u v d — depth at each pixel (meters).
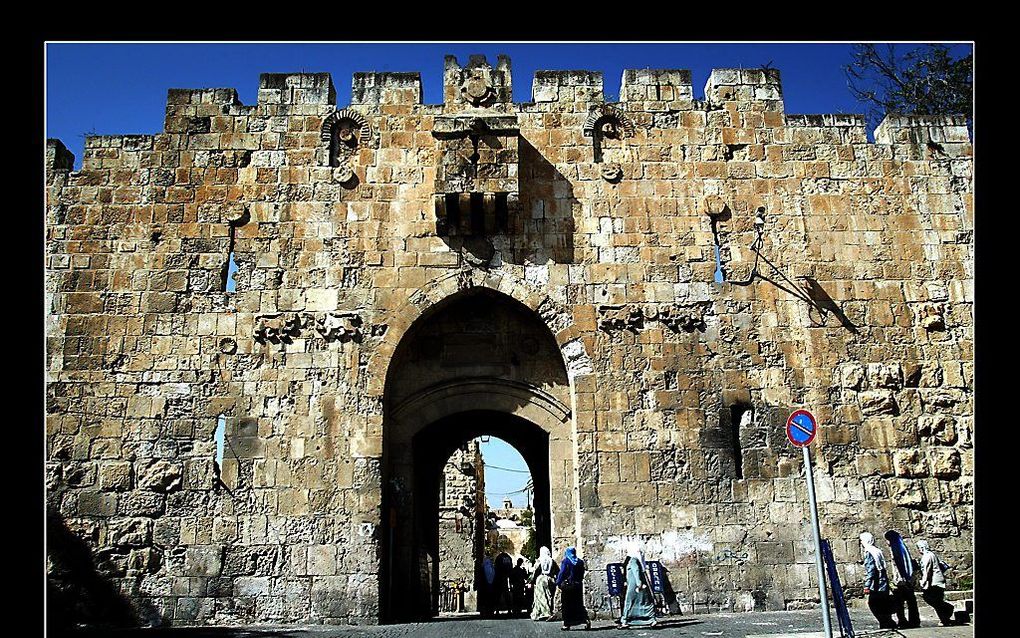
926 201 23.27
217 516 20.56
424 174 22.92
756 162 23.36
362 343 21.75
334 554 20.36
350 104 23.39
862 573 20.58
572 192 22.92
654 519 20.75
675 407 21.52
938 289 22.62
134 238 22.30
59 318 21.64
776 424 21.52
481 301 23.19
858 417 21.64
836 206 23.11
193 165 22.88
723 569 20.48
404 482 22.09
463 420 28.89
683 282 22.36
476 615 26.31
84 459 20.80
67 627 19.59
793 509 20.94
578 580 17.84
